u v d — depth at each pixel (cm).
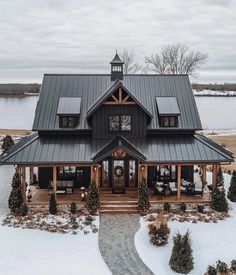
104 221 2725
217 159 2938
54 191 2898
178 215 2800
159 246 2362
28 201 2941
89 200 2811
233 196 3136
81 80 3462
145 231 2558
